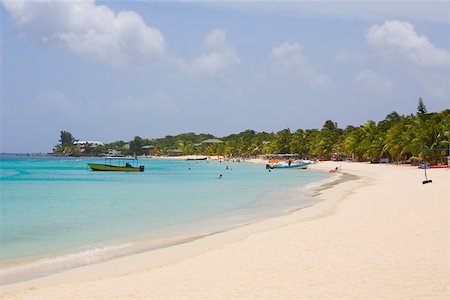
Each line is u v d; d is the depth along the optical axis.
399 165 115.50
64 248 20.98
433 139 102.88
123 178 89.69
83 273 15.49
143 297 11.95
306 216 27.78
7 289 13.73
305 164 126.69
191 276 13.96
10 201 43.97
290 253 16.55
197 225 27.19
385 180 62.66
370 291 11.80
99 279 14.09
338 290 11.98
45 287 13.27
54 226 27.75
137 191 55.84
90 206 38.91
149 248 20.39
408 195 36.31
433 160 102.69
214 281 13.27
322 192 47.19
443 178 59.34
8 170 130.75
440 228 20.06
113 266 16.45
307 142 196.25
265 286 12.56
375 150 134.25
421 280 12.62
